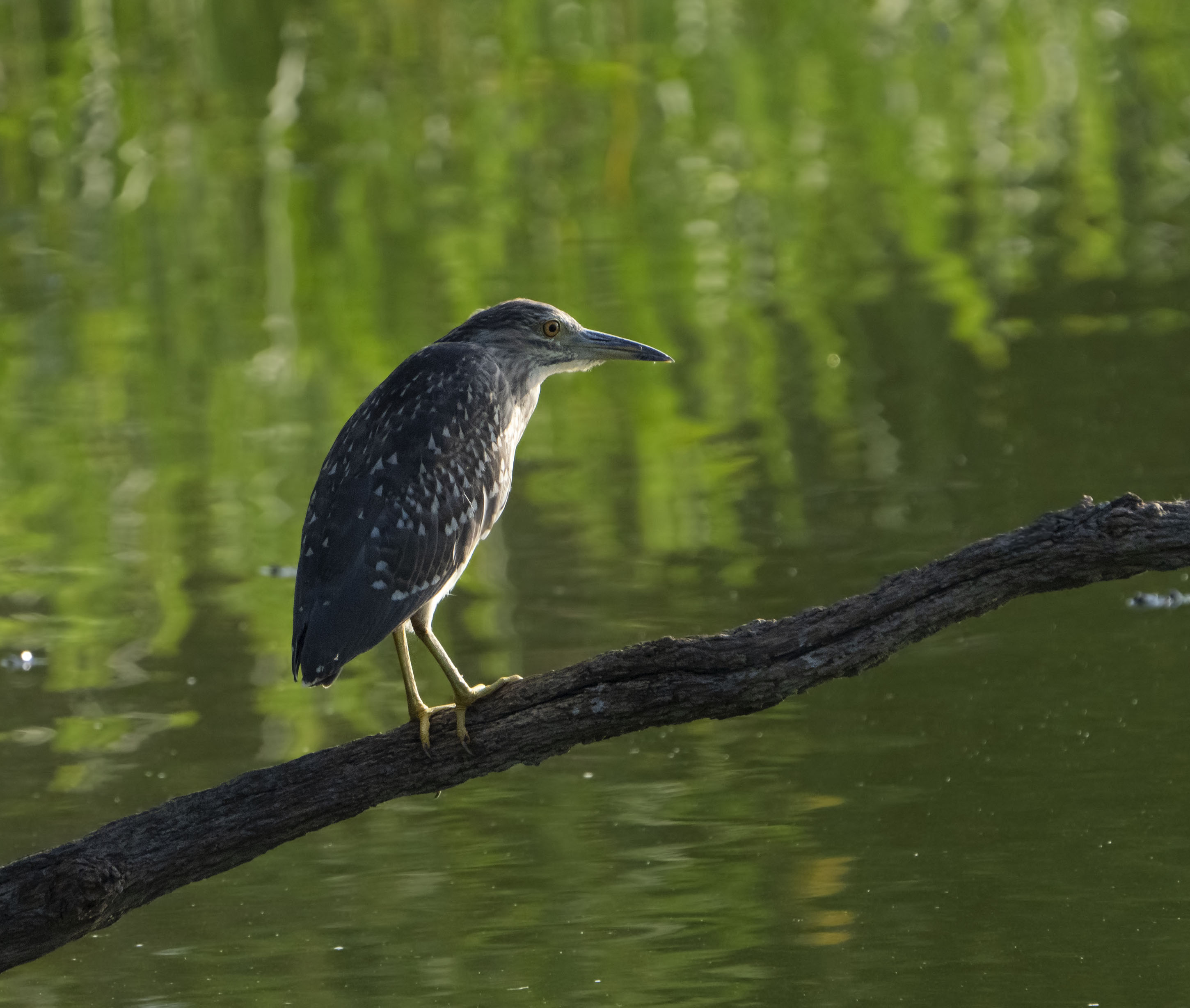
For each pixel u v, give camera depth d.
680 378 15.85
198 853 6.69
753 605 11.20
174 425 15.59
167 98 22.98
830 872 8.23
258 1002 7.43
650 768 9.48
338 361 17.02
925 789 8.96
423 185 22.02
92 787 9.47
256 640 11.36
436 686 10.59
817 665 6.72
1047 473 12.87
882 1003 7.15
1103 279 17.53
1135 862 8.14
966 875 8.12
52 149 22.48
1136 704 9.66
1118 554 6.57
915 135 22.92
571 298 18.08
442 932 7.92
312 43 22.91
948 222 19.98
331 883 8.44
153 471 14.48
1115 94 23.47
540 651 10.78
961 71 23.89
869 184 21.48
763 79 23.33
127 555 12.79
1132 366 14.89
